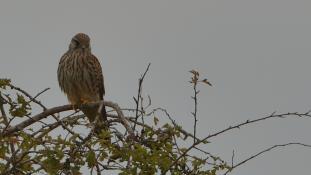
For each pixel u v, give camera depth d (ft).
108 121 41.70
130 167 32.22
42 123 39.52
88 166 31.86
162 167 32.53
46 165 32.19
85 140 32.81
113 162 32.86
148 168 32.01
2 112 39.19
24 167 33.47
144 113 36.81
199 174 34.24
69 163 32.40
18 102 38.52
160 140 34.78
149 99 37.73
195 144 35.22
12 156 33.53
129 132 35.86
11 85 40.37
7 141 33.96
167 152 33.71
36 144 32.71
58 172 32.40
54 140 32.65
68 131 37.24
